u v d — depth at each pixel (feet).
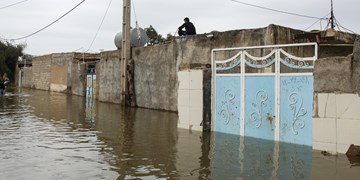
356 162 23.40
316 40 42.78
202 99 34.91
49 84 127.85
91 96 89.20
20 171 21.99
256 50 43.55
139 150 27.91
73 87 105.29
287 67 29.86
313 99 26.71
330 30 43.29
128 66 66.18
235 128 32.96
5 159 24.82
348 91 24.84
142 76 63.67
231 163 23.95
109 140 31.89
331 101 25.66
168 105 57.21
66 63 112.27
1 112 54.54
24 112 54.90
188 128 36.60
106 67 76.43
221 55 47.85
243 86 32.17
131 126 40.14
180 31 56.29
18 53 173.06
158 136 33.58
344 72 24.98
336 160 23.98
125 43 66.54
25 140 31.78
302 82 28.37
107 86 76.18
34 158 25.23
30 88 147.54
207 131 35.09
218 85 34.37
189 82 36.32
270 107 30.32
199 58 51.24
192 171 22.20
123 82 66.74
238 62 32.63
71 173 21.68
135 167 23.09
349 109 24.84
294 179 20.51
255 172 21.89
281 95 29.66
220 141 30.58
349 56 24.76
